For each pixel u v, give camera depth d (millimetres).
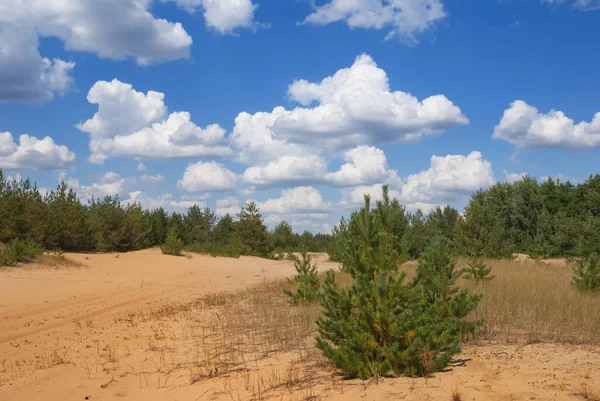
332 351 6727
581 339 8719
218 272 31609
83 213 34031
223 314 14148
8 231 26047
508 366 6879
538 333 9227
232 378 7484
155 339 10820
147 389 7164
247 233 51562
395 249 8070
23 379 7668
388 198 8453
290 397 6219
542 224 38312
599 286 14633
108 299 17094
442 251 9609
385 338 6918
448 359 6773
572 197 40656
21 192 28328
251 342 10219
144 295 18703
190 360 8867
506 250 29078
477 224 29938
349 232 8500
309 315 12281
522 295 12773
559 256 35344
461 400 5520
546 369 6645
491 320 10352
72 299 16531
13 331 11352
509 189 42625
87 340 10672
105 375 7906
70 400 6676
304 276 15758
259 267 37719
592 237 27234
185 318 13594
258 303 16047
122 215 37594
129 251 38125
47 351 9609
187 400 6562
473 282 15406
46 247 28938
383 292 6938
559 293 13508
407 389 6023
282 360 8469
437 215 39781
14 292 16812
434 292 9234
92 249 33531
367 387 6277
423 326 6859
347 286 7902
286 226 69625
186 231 55344
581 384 5902
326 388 6457
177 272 29391
